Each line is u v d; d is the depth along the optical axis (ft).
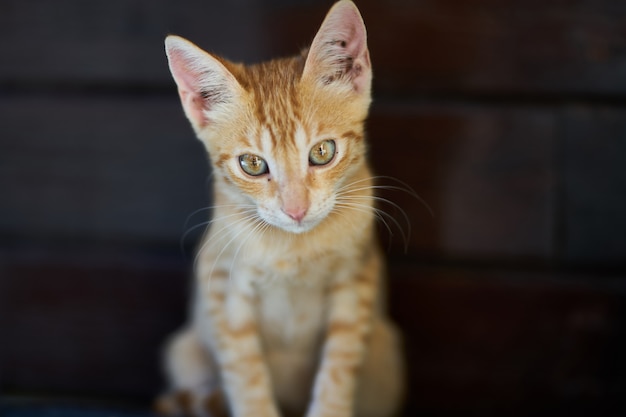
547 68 2.05
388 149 2.10
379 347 1.96
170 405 1.98
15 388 2.24
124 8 2.14
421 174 2.10
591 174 2.06
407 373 2.13
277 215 1.73
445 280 2.11
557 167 2.07
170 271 2.18
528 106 2.07
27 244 2.21
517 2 2.04
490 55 2.06
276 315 1.86
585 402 2.08
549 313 2.08
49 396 2.22
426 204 2.10
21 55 2.17
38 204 2.21
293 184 1.72
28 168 2.20
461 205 2.10
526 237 2.09
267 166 1.75
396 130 2.09
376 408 2.00
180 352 2.02
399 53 2.08
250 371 1.83
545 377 2.09
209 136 1.79
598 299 2.06
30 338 2.22
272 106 1.74
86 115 2.18
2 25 2.17
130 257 2.19
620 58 2.03
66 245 2.21
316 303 1.86
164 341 2.19
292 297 1.84
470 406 2.12
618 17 2.02
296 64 1.81
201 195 2.17
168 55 1.75
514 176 2.08
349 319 1.83
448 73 2.08
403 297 2.12
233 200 1.80
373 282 1.87
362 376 1.96
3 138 2.20
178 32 2.13
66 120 2.18
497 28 2.06
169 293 2.18
